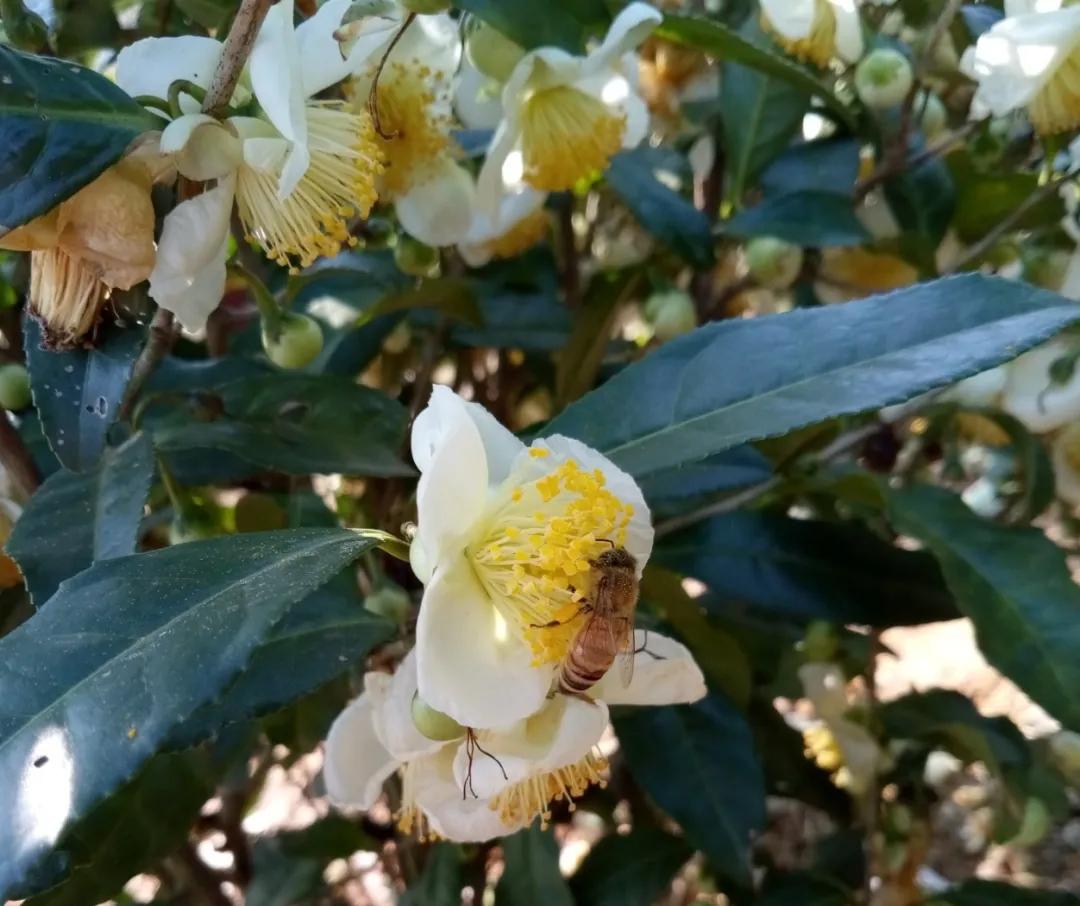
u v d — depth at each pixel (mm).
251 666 101
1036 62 121
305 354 121
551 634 84
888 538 188
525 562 84
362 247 174
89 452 91
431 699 78
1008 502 218
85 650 71
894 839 176
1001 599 124
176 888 220
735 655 156
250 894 205
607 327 167
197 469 142
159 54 91
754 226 158
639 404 101
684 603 151
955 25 159
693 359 102
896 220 170
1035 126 134
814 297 192
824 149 166
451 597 84
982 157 162
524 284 192
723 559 148
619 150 146
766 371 97
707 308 187
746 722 159
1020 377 143
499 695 83
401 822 109
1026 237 166
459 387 221
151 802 114
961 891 169
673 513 154
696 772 155
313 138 100
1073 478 163
